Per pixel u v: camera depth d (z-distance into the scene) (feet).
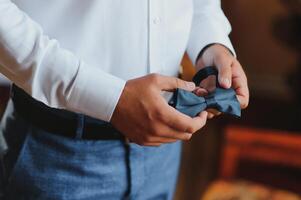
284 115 7.28
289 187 6.73
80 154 2.73
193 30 3.07
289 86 8.41
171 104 2.45
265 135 5.12
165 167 3.22
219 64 2.74
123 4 2.51
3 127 2.93
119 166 2.87
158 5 2.62
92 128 2.67
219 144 7.18
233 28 8.63
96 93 2.25
